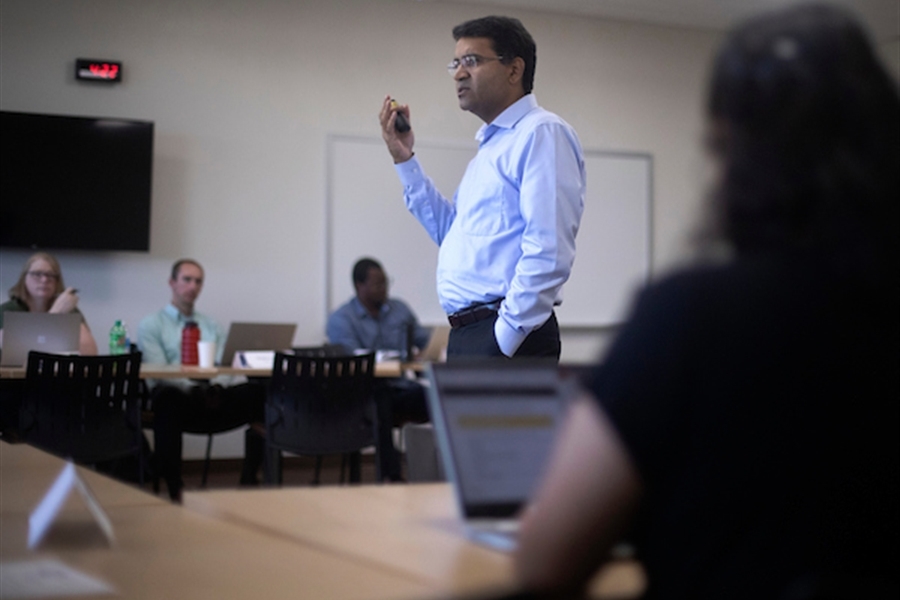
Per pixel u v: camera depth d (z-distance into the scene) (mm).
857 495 735
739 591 724
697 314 755
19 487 1420
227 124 6223
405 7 6570
